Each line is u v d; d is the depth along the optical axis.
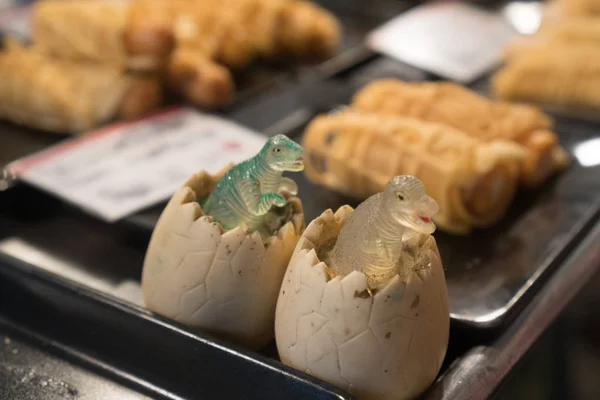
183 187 0.34
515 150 0.45
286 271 0.33
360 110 0.52
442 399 0.33
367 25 0.74
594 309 0.69
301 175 0.48
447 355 0.37
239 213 0.34
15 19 0.70
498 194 0.44
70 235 0.46
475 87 0.61
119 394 0.35
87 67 0.56
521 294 0.39
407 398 0.33
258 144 0.51
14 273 0.38
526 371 0.49
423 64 0.64
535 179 0.47
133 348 0.35
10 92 0.54
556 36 0.62
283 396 0.32
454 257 0.42
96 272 0.43
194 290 0.34
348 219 0.32
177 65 0.56
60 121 0.54
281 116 0.55
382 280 0.32
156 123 0.54
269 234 0.35
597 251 0.43
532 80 0.58
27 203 0.48
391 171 0.45
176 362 0.35
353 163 0.46
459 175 0.43
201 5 0.63
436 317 0.32
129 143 0.51
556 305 0.39
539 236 0.44
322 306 0.31
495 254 0.42
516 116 0.49
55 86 0.54
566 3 0.70
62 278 0.37
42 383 0.36
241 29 0.63
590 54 0.57
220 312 0.34
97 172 0.48
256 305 0.34
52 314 0.37
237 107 0.57
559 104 0.57
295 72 0.64
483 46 0.66
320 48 0.66
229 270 0.33
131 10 0.56
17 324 0.38
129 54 0.55
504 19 0.73
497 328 0.37
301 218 0.35
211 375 0.34
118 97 0.54
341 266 0.32
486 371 0.35
